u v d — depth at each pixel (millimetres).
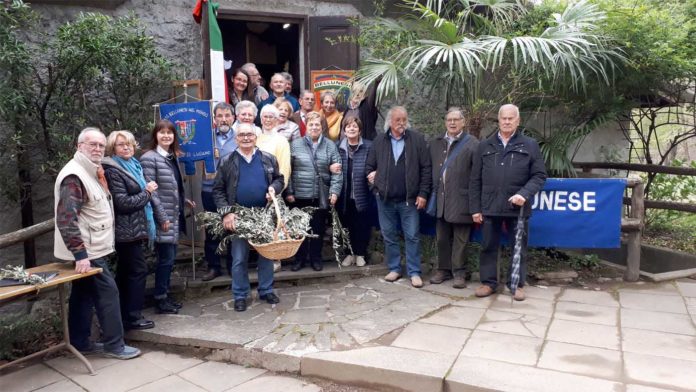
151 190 3926
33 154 5195
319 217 5059
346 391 3295
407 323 4012
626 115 7137
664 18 5691
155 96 5617
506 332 3814
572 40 4969
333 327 3955
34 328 4391
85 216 3564
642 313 4191
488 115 5641
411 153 4812
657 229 7309
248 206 4254
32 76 4973
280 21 6469
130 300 4055
